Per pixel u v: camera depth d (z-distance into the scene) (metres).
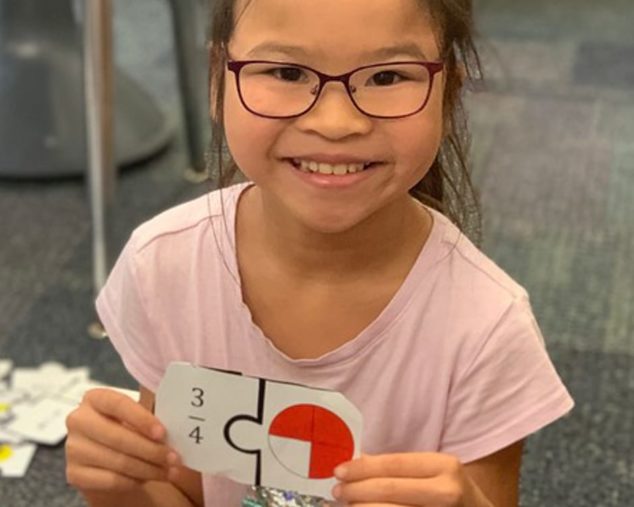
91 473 0.83
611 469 1.42
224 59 0.81
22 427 1.47
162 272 0.91
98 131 1.69
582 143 2.36
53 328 1.70
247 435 0.80
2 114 2.21
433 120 0.77
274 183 0.79
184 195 2.14
